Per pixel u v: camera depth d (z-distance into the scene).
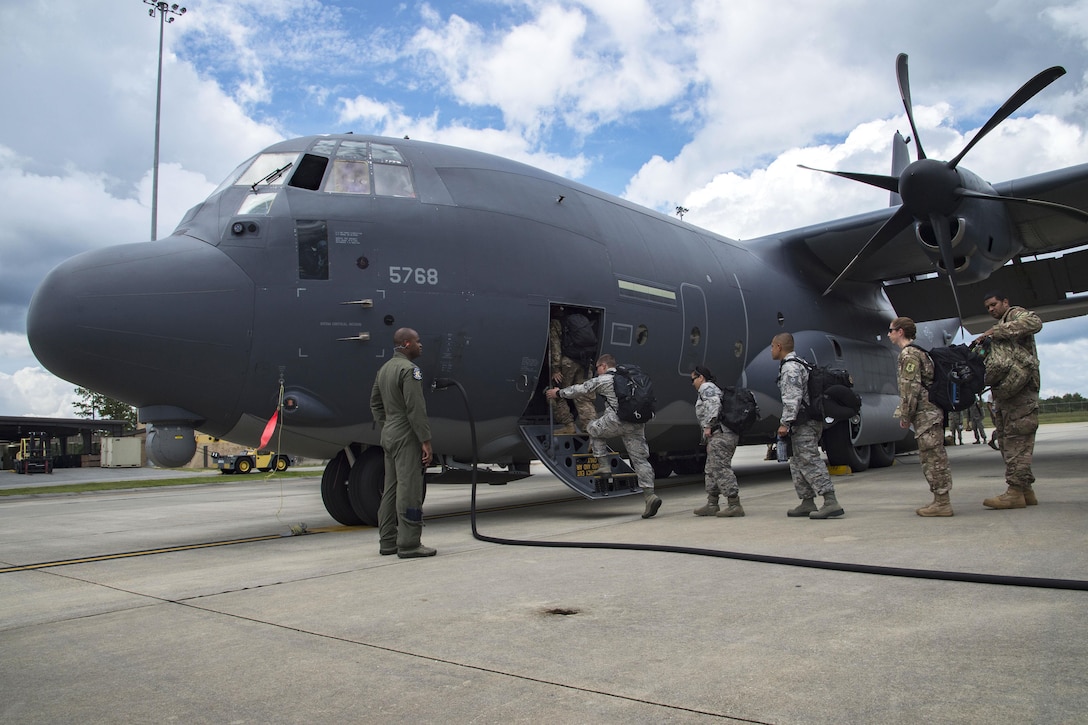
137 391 6.61
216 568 5.48
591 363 8.66
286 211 7.05
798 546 4.98
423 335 7.29
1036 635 2.82
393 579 4.57
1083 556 4.14
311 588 4.42
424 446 5.43
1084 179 10.15
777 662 2.67
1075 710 2.13
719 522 6.60
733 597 3.65
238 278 6.75
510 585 4.19
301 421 7.01
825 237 12.25
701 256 10.73
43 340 6.34
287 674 2.80
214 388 6.73
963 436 28.73
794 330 12.16
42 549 7.24
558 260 8.31
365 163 7.59
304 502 13.25
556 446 8.15
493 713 2.34
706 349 10.35
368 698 2.52
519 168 8.84
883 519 6.12
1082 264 12.67
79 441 44.03
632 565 4.61
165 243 6.86
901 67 10.20
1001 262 11.12
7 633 3.63
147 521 10.16
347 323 7.02
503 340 7.74
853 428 11.92
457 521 8.05
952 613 3.17
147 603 4.23
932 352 6.10
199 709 2.48
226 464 29.08
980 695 2.27
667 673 2.62
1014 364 5.96
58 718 2.44
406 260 7.29
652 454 11.92
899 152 14.47
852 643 2.84
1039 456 12.97
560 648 2.96
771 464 18.06
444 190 7.80
